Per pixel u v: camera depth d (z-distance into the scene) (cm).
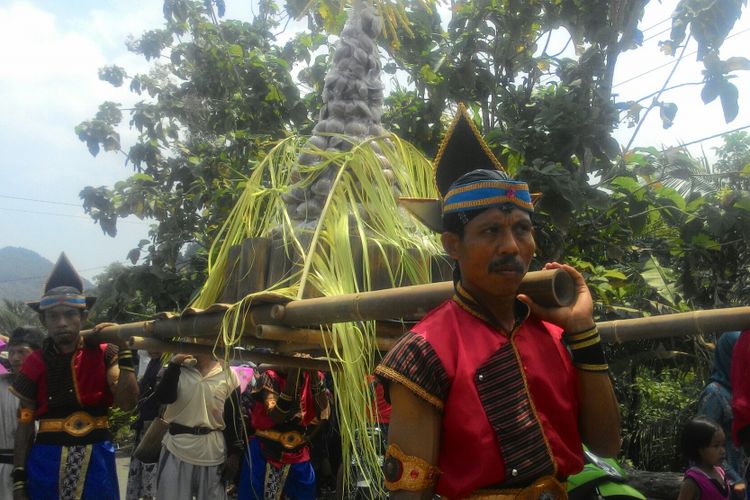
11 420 543
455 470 169
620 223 701
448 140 212
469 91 772
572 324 183
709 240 670
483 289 178
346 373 263
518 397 171
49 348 457
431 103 755
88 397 453
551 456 170
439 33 807
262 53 1034
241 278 302
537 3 758
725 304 751
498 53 791
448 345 173
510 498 166
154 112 1050
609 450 190
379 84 362
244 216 340
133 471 730
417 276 289
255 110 942
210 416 550
